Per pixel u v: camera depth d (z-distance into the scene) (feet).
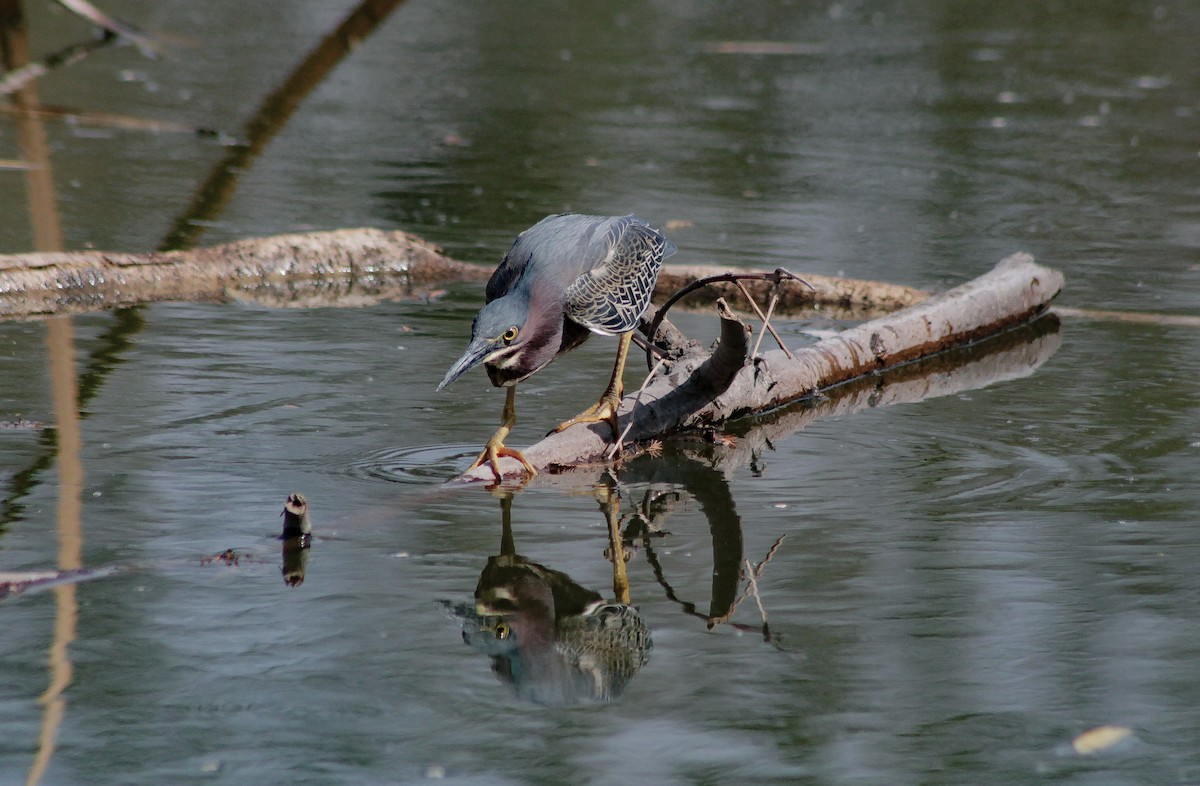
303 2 113.70
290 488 29.66
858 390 39.58
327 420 34.17
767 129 78.02
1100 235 57.36
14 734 19.97
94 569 25.31
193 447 31.96
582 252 30.55
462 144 72.69
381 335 42.50
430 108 81.71
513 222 57.36
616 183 64.64
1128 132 77.87
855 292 47.88
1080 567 26.21
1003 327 45.57
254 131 73.10
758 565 26.58
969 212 60.90
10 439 32.04
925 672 22.30
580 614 24.50
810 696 21.63
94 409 34.45
